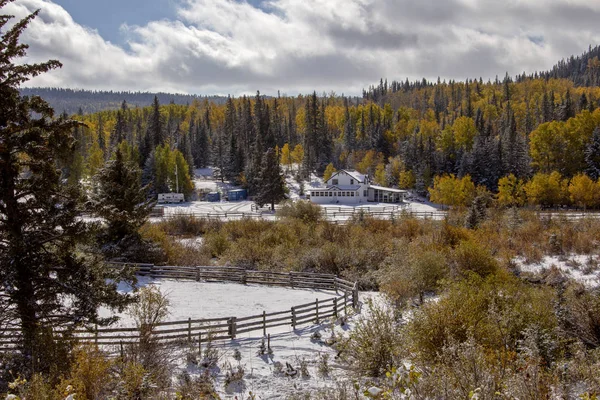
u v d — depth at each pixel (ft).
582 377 27.35
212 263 100.83
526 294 49.39
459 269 72.13
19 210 32.35
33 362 29.12
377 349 35.09
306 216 142.10
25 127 30.89
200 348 42.34
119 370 31.32
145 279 81.51
